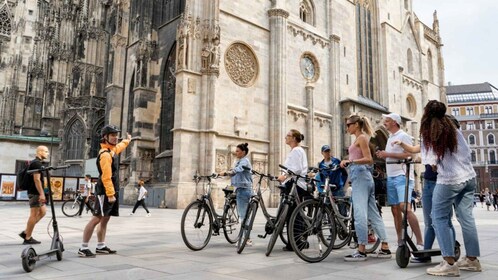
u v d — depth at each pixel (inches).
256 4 1369.3
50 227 601.3
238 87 1270.9
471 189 288.2
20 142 2148.1
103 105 2073.1
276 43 1385.3
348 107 1599.4
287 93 1413.6
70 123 2085.4
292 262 316.5
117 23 1701.5
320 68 1581.0
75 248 388.5
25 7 2871.6
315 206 339.9
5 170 2078.0
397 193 357.1
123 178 1464.1
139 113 1389.0
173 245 413.1
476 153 4495.6
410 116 2158.0
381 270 286.0
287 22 1450.5
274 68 1374.3
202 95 1154.0
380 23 1977.1
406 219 304.8
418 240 364.5
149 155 1389.0
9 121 2615.7
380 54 1953.7
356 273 272.8
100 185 350.0
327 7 1670.8
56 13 2792.8
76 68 2496.3
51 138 2252.7
